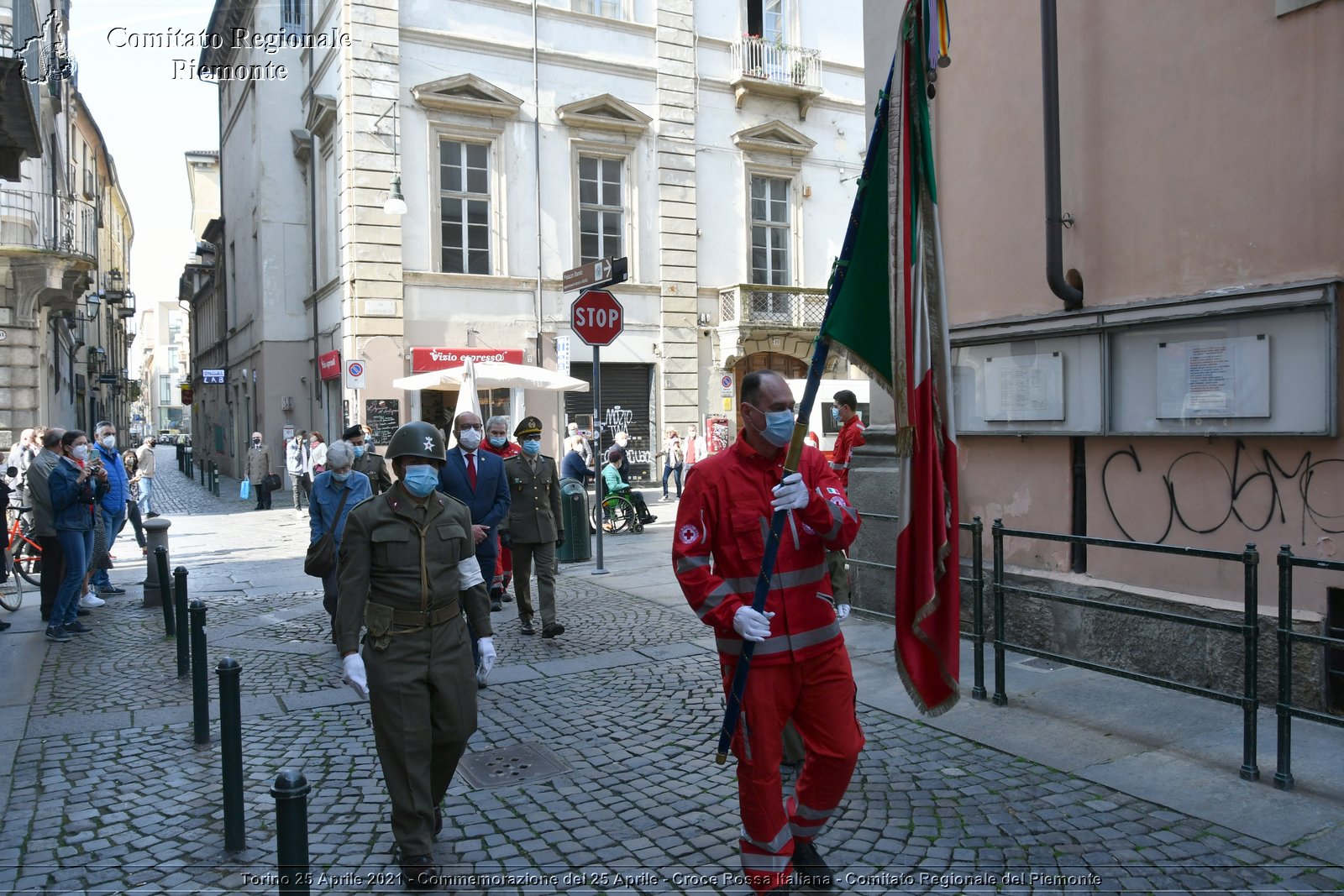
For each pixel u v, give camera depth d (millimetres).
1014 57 6711
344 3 19062
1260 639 5246
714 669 6574
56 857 3875
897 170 3738
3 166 12062
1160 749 4691
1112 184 6070
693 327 22906
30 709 5934
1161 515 5840
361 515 3693
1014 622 6754
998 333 6762
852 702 3400
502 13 20547
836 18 25125
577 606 8914
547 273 21156
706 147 23203
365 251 19219
